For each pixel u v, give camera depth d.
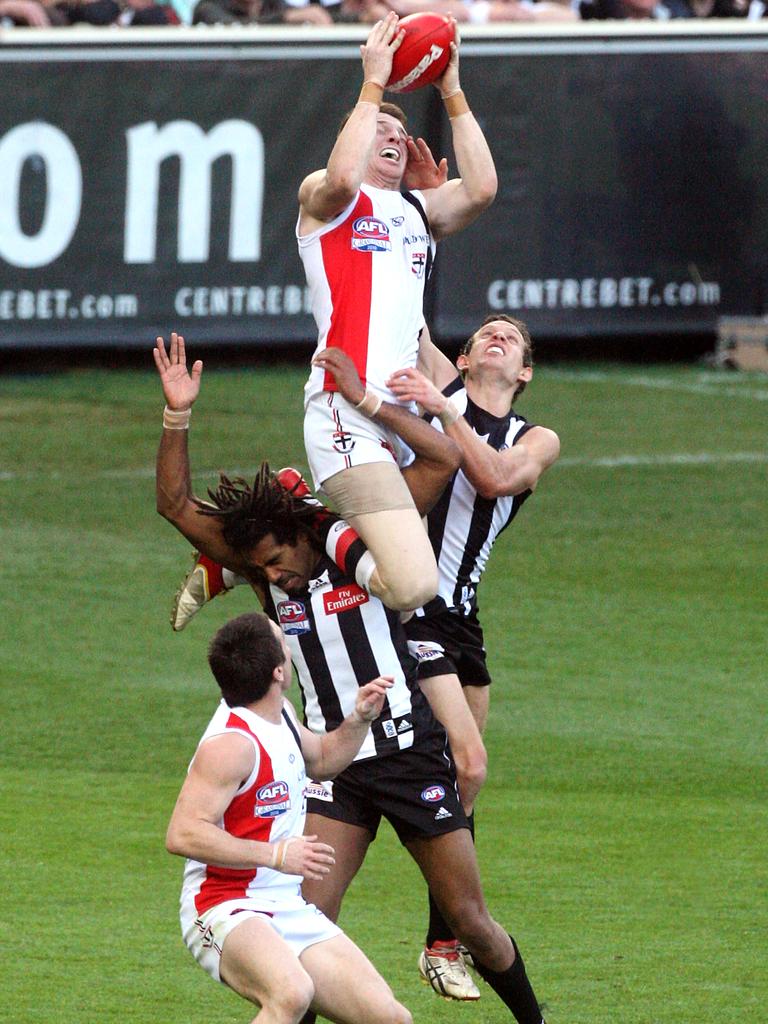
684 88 71.75
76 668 36.34
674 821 28.42
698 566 45.41
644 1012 20.72
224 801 17.05
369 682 19.34
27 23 69.94
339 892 19.94
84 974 21.72
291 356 73.19
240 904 17.28
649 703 34.66
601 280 71.94
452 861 19.73
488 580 43.78
